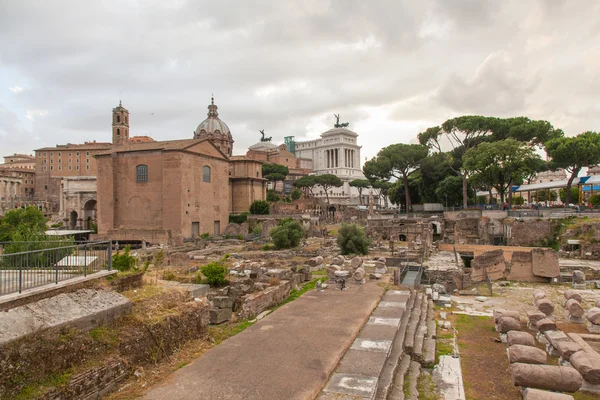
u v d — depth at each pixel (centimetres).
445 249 5234
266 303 2039
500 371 1484
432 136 9125
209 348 1430
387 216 8381
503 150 6575
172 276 2519
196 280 2441
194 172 7794
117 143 11194
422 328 1822
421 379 1388
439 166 8706
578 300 2373
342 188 17625
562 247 4694
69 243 1727
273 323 1712
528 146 7081
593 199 6862
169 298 1516
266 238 7006
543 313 1961
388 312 1919
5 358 905
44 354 980
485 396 1287
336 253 4878
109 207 7869
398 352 1455
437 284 3103
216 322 1759
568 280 3312
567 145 6381
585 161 6481
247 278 2655
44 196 15100
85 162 15400
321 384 1140
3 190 13112
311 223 8375
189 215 7612
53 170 15388
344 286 2455
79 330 1107
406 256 4238
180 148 7388
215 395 1070
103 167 7944
